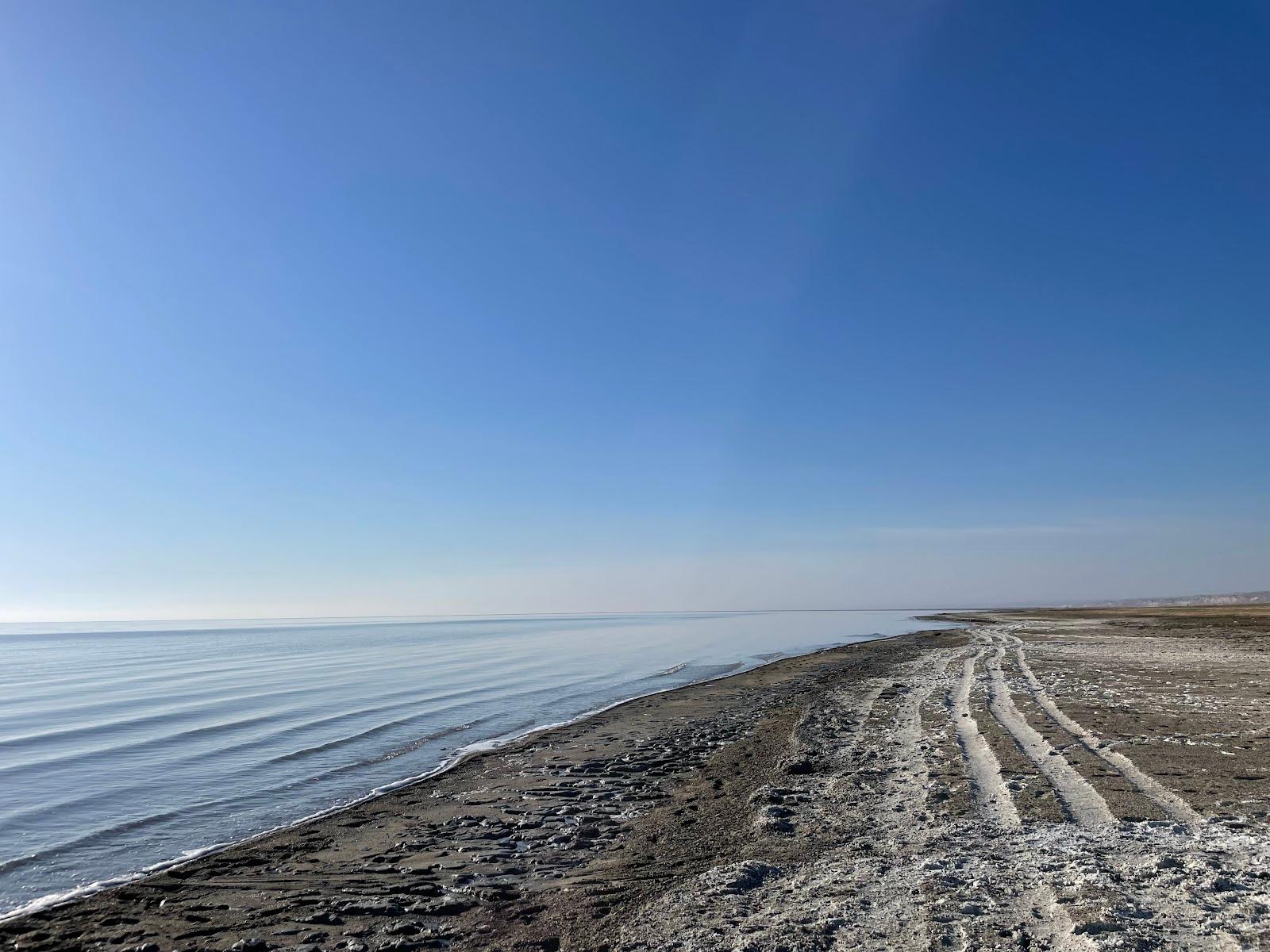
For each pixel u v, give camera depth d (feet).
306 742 70.59
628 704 91.25
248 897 31.24
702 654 183.83
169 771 59.11
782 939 21.43
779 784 43.83
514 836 37.93
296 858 36.47
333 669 156.46
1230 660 99.19
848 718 66.90
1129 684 75.97
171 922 29.07
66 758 64.54
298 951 25.02
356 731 76.07
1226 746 44.47
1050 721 55.52
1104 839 28.63
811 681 103.04
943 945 20.10
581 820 39.99
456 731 75.36
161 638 434.71
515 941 24.20
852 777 43.16
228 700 103.71
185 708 95.35
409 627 587.27
